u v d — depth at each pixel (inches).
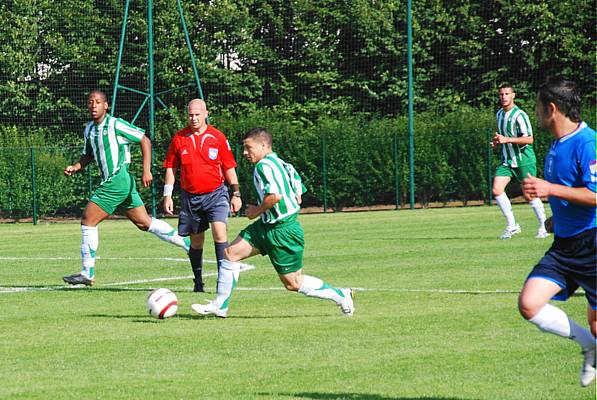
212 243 1528.1
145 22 2842.0
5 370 540.1
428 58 2977.4
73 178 2447.1
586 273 450.0
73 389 487.8
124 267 1168.2
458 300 781.3
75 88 2878.9
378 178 2507.4
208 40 2957.7
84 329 684.7
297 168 2524.6
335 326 669.3
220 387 486.0
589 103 2856.8
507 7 2906.0
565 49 2864.2
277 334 642.2
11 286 983.6
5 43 2847.0
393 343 597.6
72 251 1454.2
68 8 2888.8
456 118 2527.1
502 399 449.4
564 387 471.5
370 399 454.6
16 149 2431.1
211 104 2942.9
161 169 2493.8
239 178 2472.9
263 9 3014.3
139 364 551.2
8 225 2320.4
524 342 591.5
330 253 1251.8
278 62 3021.7
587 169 443.8
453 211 2239.2
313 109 2977.4
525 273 959.0
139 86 2891.2
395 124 2583.7
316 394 466.6
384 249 1284.4
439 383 484.4
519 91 2930.6
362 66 3014.3
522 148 1312.7
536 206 1358.3
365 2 2984.7
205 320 717.3
